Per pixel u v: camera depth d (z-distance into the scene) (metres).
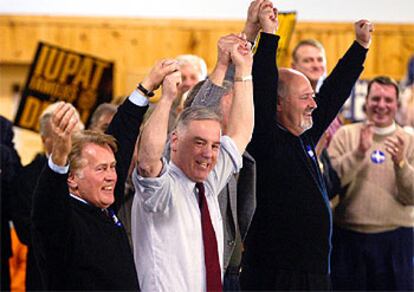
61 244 6.75
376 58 16.91
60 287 6.85
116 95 16.81
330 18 16.77
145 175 7.04
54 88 12.04
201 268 7.26
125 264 7.05
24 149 15.89
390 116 10.88
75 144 7.09
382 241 10.84
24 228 9.23
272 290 8.31
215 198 7.50
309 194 8.37
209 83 7.87
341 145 11.04
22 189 9.27
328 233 8.44
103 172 7.07
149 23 16.88
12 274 11.25
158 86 7.47
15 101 17.02
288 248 8.32
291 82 8.41
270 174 8.31
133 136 7.48
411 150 10.94
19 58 16.86
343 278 10.88
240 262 8.42
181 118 7.34
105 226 7.07
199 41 16.88
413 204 10.74
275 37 8.09
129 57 16.88
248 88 7.79
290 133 8.45
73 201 7.00
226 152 7.62
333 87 9.03
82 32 16.86
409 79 14.59
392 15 16.88
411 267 10.90
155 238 7.19
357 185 10.83
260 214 8.37
